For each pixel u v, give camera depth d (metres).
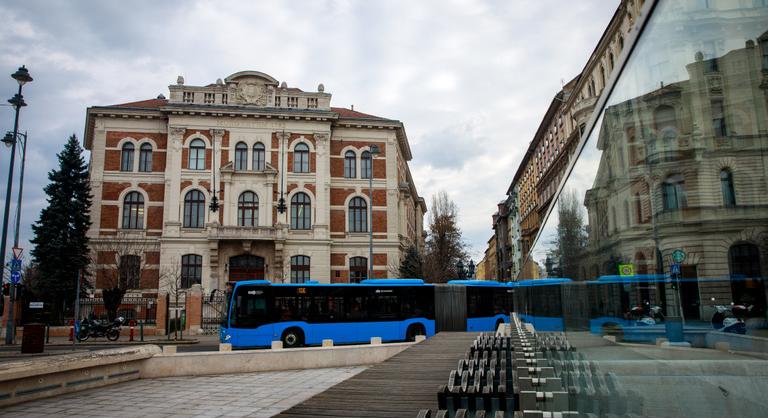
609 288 3.53
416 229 82.69
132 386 14.66
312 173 47.06
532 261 10.64
